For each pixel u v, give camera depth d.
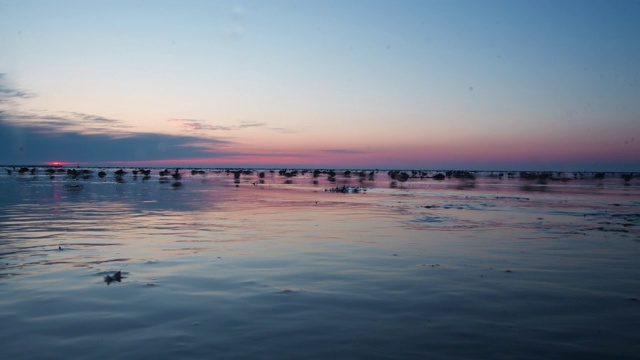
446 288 7.96
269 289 7.83
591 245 12.46
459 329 5.96
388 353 5.19
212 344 5.41
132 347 5.32
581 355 5.17
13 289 7.75
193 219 18.23
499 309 6.82
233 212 21.11
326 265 9.79
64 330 5.86
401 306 6.93
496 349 5.32
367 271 9.24
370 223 17.20
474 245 12.40
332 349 5.29
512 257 10.75
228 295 7.45
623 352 5.26
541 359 5.06
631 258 10.69
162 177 76.31
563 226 16.47
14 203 25.22
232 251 11.36
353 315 6.50
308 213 20.88
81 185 47.03
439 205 25.64
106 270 9.21
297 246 12.14
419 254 11.09
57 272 9.00
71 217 18.59
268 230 15.23
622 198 32.19
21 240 12.89
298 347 5.34
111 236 13.70
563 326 6.11
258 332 5.81
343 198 31.20
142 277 8.63
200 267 9.53
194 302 7.05
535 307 6.92
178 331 5.83
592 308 6.89
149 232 14.59
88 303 6.98
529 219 18.70
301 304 6.99
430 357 5.09
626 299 7.36
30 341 5.51
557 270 9.40
